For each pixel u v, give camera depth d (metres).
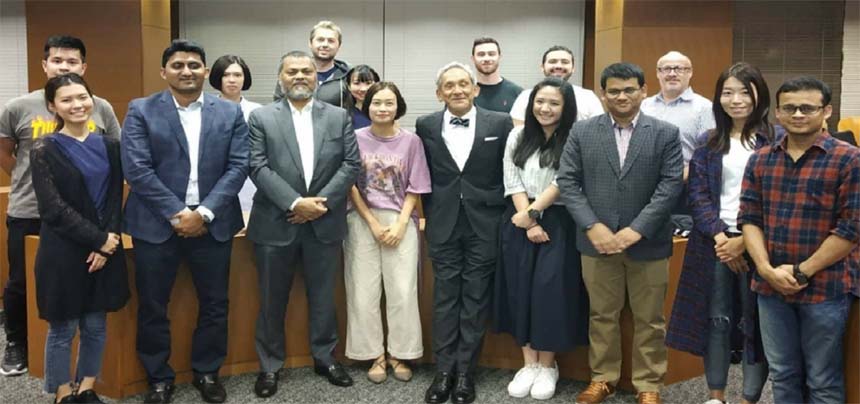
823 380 2.27
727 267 2.62
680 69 3.71
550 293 2.91
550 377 3.06
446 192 3.02
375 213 3.13
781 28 5.79
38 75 5.92
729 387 3.11
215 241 2.85
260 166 2.91
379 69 6.22
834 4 5.76
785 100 2.22
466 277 3.05
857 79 5.76
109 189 2.68
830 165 2.20
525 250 2.96
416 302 3.19
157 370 2.89
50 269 2.56
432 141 3.05
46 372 2.67
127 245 2.97
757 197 2.37
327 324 3.17
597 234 2.71
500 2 6.11
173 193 2.76
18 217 3.16
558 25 6.08
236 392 3.05
